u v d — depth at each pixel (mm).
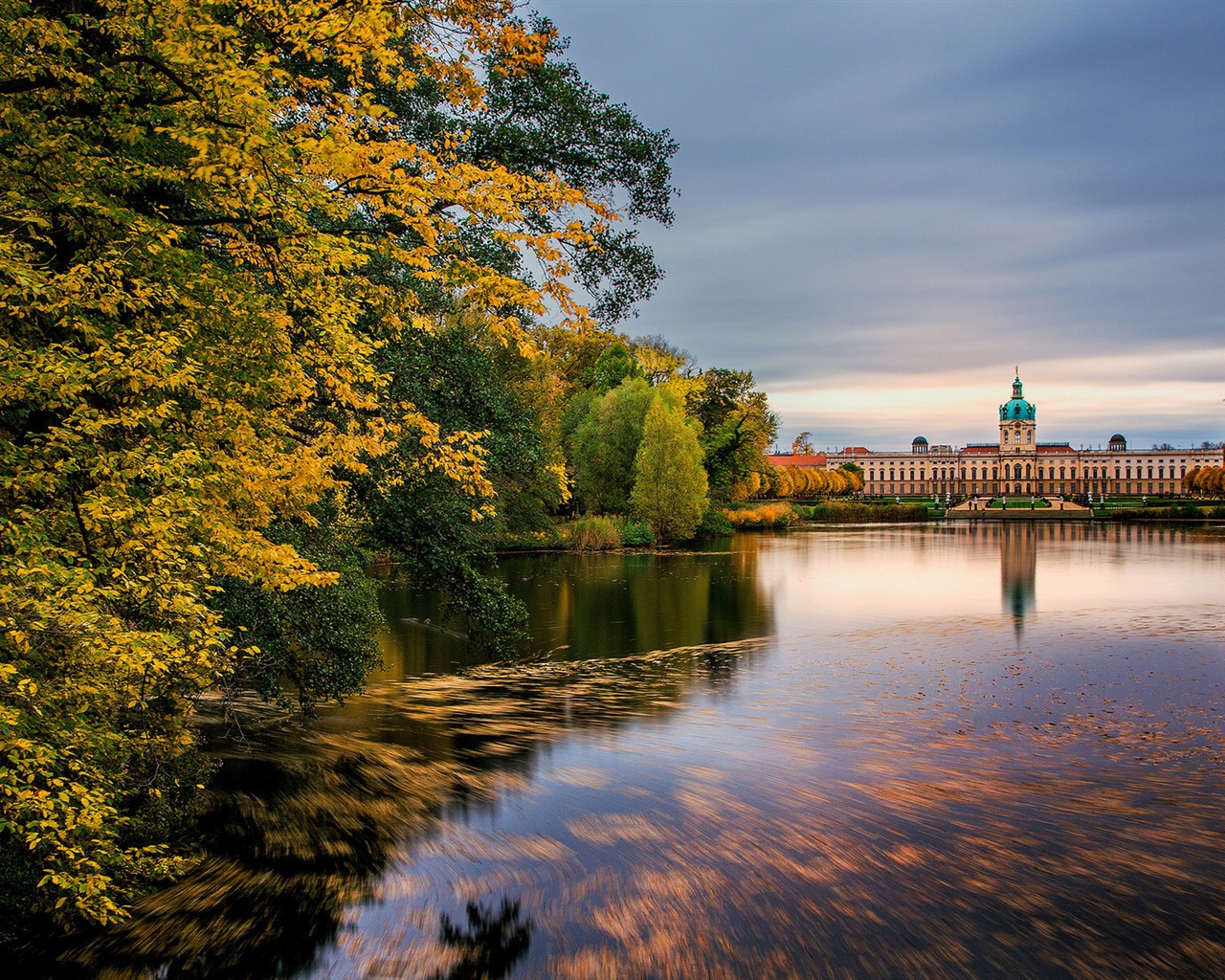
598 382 66312
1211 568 40719
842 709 15008
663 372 73938
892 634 23203
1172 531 75875
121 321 7250
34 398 6285
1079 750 12477
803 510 99312
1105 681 17062
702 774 11273
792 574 38750
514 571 39625
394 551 13062
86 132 6957
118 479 6508
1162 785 10953
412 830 9406
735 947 7039
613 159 13734
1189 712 14633
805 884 8102
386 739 13000
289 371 8055
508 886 8102
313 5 7328
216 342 7590
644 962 6844
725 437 69312
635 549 52656
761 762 11859
